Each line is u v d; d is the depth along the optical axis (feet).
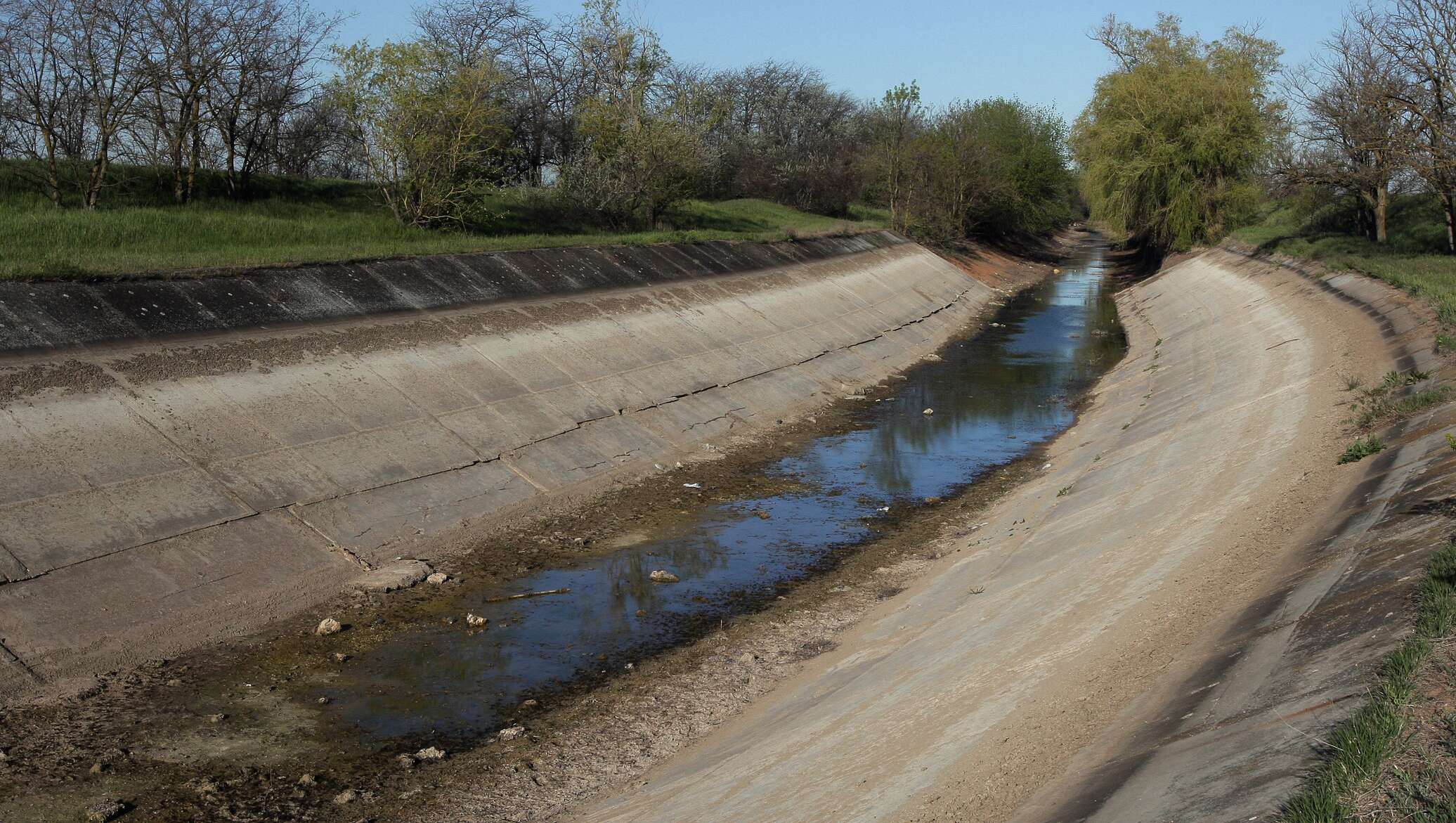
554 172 193.47
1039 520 55.06
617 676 40.50
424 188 117.19
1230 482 49.14
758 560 53.83
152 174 113.60
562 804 31.50
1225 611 32.17
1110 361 118.01
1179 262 180.45
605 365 82.12
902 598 47.37
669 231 149.18
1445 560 27.68
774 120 306.14
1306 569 33.24
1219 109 181.57
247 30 112.06
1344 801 18.47
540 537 56.34
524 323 82.79
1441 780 18.48
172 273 67.10
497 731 36.06
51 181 100.48
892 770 27.40
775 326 110.32
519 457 64.54
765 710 36.73
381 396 63.98
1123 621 34.17
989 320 153.79
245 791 31.76
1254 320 105.09
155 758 33.24
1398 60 108.99
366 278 78.79
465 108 118.73
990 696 30.76
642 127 155.22
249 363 60.90
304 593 46.39
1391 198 164.86
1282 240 150.51
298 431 57.16
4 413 48.14
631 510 61.82
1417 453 41.16
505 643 43.21
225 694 37.81
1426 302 78.02
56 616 39.70
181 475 50.01
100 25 100.63
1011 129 246.88
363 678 39.75
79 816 29.76
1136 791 21.79
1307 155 147.02
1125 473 59.16
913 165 215.51
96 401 51.85
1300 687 24.18
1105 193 195.00
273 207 115.85
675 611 47.01
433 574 49.90
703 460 73.15
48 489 45.37
